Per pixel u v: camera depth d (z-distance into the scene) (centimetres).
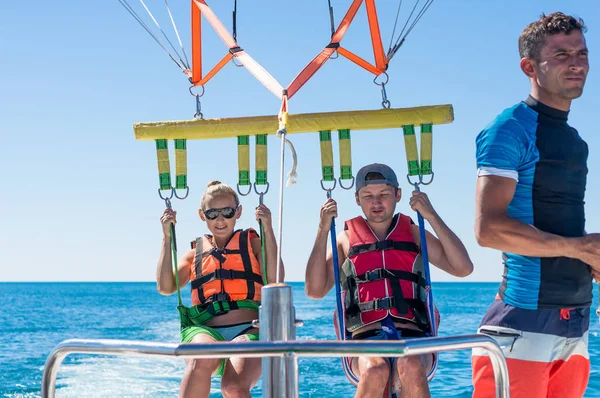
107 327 3400
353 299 414
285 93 347
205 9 405
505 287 342
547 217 333
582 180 343
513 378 334
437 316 407
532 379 332
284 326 233
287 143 326
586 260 321
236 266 448
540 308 330
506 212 328
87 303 6638
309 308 4538
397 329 405
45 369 237
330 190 413
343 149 412
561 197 335
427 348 214
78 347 232
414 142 408
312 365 1276
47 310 5212
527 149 333
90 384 1192
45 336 2867
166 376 1279
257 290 447
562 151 335
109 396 1092
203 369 384
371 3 407
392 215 430
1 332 3089
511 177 329
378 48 412
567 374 341
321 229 414
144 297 8575
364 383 357
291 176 324
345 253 434
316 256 419
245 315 440
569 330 333
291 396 227
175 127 421
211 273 447
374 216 423
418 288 415
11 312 4878
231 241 457
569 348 338
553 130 337
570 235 336
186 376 385
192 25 429
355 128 410
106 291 11712
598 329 2156
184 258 475
